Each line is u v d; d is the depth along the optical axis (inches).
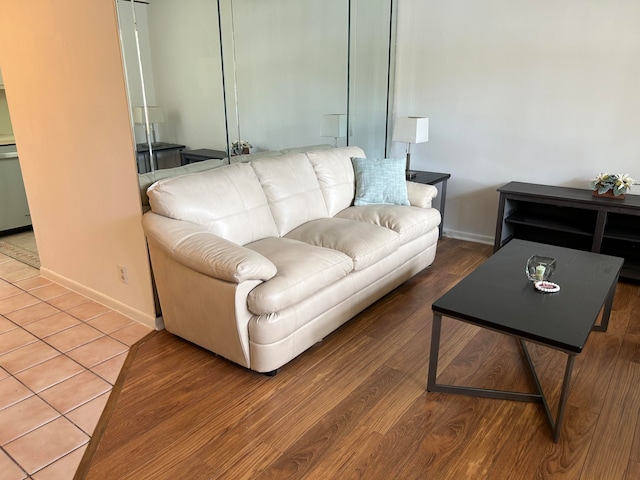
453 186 167.2
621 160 136.3
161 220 92.7
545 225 138.7
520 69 144.9
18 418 79.0
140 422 77.0
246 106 118.0
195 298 89.5
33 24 103.7
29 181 125.0
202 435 73.9
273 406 80.6
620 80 131.3
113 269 111.4
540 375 88.7
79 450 71.8
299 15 127.7
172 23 96.7
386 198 134.8
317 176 128.9
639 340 101.0
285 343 86.8
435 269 141.5
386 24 162.1
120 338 103.2
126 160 96.9
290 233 115.3
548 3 136.1
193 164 107.5
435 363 82.0
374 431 74.5
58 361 95.0
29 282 133.3
